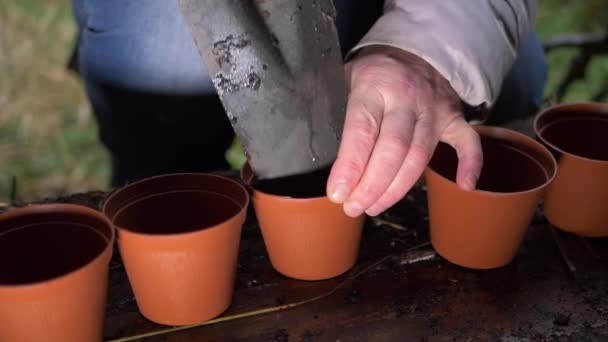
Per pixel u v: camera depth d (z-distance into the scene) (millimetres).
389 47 701
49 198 783
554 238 744
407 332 647
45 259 647
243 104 616
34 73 1703
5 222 631
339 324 655
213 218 689
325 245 680
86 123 1605
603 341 640
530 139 718
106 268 612
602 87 1468
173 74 861
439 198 696
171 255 623
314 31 611
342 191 621
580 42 1104
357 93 663
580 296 682
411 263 715
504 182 748
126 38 859
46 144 1548
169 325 656
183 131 922
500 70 708
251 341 642
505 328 651
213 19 585
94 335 623
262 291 687
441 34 674
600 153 788
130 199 671
